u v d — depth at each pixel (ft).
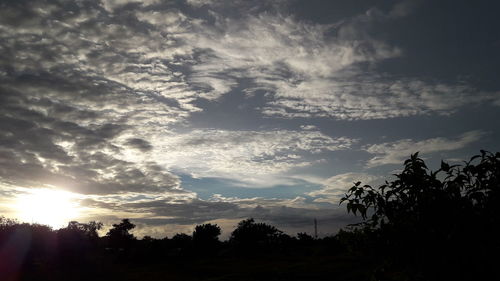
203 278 107.76
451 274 13.44
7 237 129.59
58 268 131.85
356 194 14.87
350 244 15.29
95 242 148.46
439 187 13.78
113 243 184.65
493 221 13.16
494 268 13.01
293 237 204.64
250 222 200.54
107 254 171.94
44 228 136.26
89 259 136.05
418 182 13.96
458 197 13.56
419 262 13.82
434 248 13.64
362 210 14.48
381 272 14.64
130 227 191.52
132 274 124.67
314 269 82.94
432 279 13.65
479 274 13.15
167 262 166.81
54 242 134.41
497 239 13.08
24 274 124.67
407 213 14.23
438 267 13.57
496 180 13.37
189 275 116.26
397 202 14.39
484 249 13.12
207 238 196.03
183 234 200.23
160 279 111.24
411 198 14.26
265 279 83.51
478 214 13.37
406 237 13.98
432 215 13.70
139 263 166.20
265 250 194.70
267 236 197.57
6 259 127.85
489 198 13.28
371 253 14.75
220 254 191.62
